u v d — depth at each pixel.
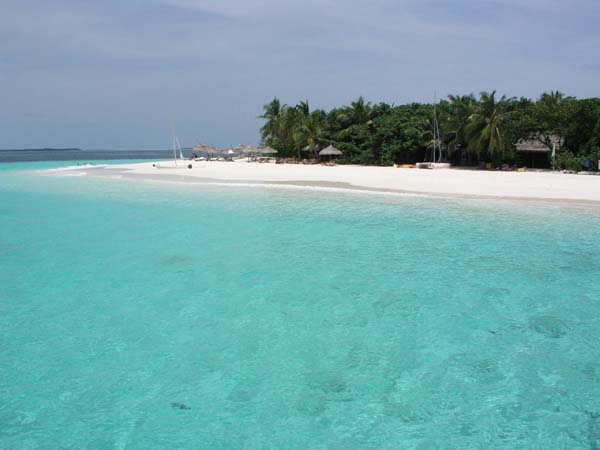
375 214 18.81
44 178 38.22
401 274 10.84
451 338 7.50
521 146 41.38
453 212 19.03
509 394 5.89
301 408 5.62
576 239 14.19
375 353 7.00
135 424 5.33
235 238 14.72
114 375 6.41
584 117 36.34
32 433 5.18
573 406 5.62
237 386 6.12
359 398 5.83
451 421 5.36
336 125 56.28
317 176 35.59
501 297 9.32
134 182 33.78
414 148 48.41
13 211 20.33
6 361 6.80
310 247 13.48
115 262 12.02
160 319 8.32
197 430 5.22
